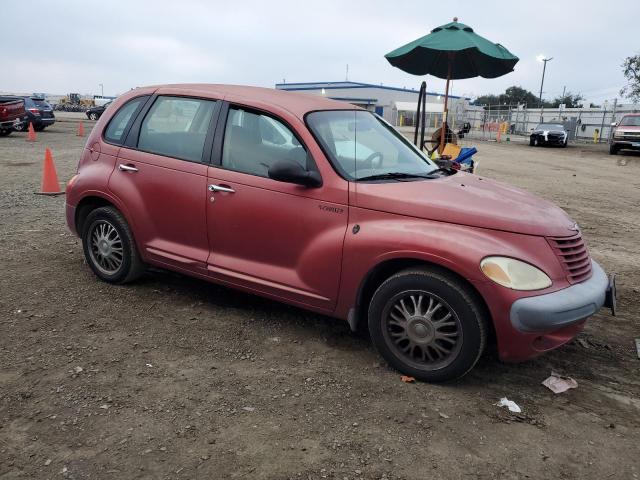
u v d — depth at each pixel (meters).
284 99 4.29
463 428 3.05
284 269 3.98
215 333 4.11
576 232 3.65
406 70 11.30
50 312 4.34
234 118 4.26
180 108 4.56
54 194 9.52
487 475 2.67
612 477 2.70
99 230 4.95
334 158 3.87
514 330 3.23
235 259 4.20
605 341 4.31
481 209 3.47
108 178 4.75
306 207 3.81
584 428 3.11
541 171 17.44
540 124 32.50
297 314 4.55
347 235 3.66
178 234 4.45
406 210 3.54
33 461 2.62
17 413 3.00
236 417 3.05
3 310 4.33
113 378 3.40
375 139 4.41
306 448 2.80
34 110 24.91
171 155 4.47
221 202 4.15
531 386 3.57
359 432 2.96
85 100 76.25
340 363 3.74
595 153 26.88
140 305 4.57
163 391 3.28
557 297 3.26
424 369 3.50
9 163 13.56
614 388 3.59
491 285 3.22
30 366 3.50
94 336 3.97
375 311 3.61
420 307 3.47
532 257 3.31
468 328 3.32
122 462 2.64
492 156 23.30
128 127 4.80
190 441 2.82
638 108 36.50
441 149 10.33
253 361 3.71
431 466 2.71
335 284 3.75
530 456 2.83
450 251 3.30
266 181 3.98
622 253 7.14
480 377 3.65
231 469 2.62
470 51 9.77
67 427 2.89
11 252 5.88
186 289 4.98
